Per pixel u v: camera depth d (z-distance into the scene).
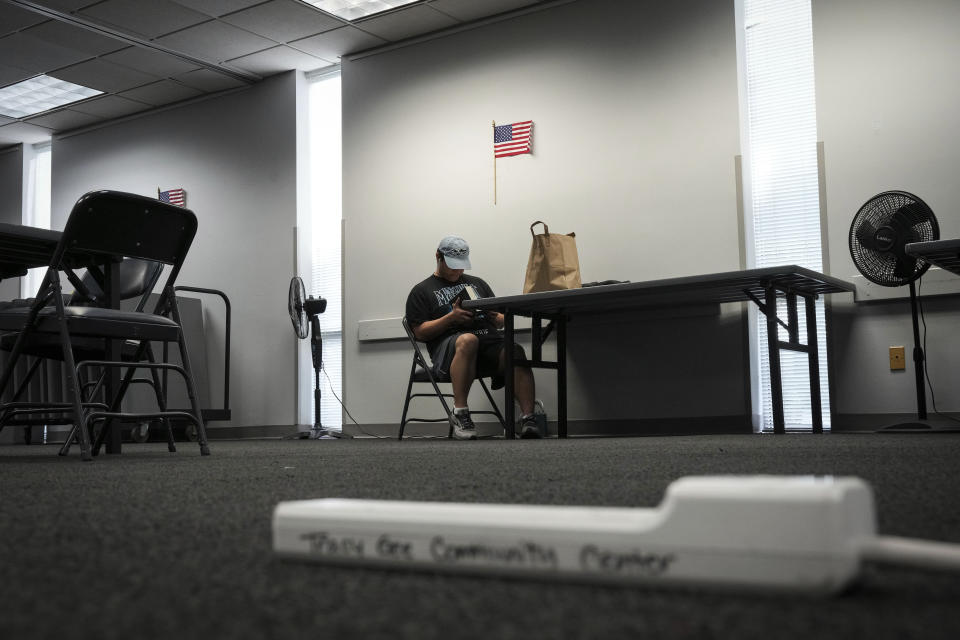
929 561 0.37
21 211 8.56
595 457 2.02
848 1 4.78
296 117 6.82
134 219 2.53
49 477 1.63
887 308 4.56
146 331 2.59
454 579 0.50
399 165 6.27
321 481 1.41
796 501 0.39
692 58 5.21
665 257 5.18
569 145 5.58
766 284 3.98
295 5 5.79
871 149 4.68
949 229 4.46
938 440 2.71
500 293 5.75
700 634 0.38
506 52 5.87
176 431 6.57
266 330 6.82
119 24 6.03
